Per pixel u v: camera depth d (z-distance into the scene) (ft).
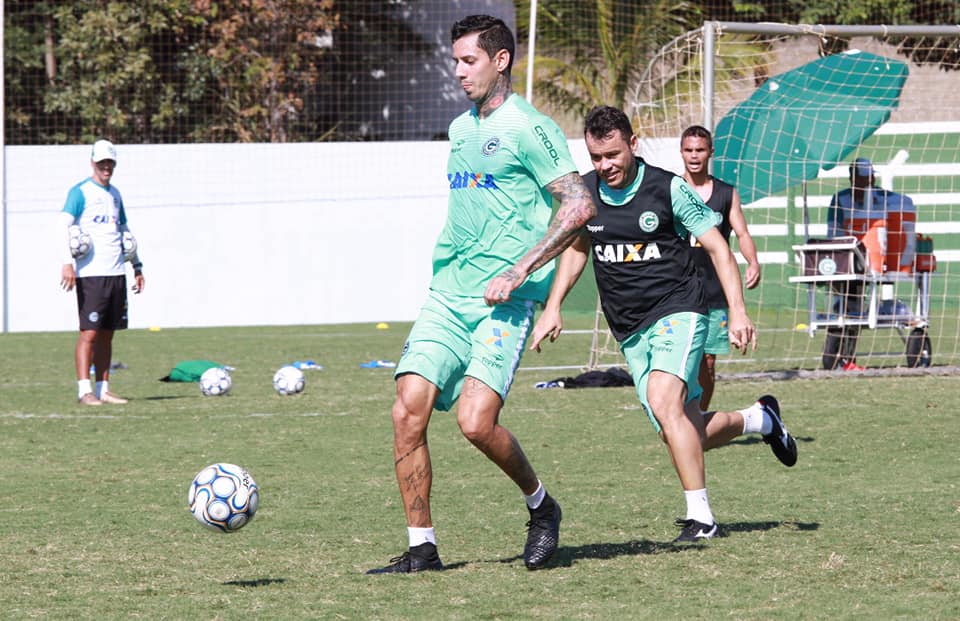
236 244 231.30
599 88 297.12
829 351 138.10
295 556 57.00
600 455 86.28
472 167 52.08
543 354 169.17
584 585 49.98
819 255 130.41
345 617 45.39
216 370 125.90
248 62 280.92
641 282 57.98
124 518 67.00
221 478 53.83
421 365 52.39
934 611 44.83
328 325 228.02
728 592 48.26
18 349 187.42
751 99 147.95
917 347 137.49
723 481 75.66
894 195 134.62
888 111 148.25
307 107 290.35
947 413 103.40
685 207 57.06
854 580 49.98
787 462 69.21
